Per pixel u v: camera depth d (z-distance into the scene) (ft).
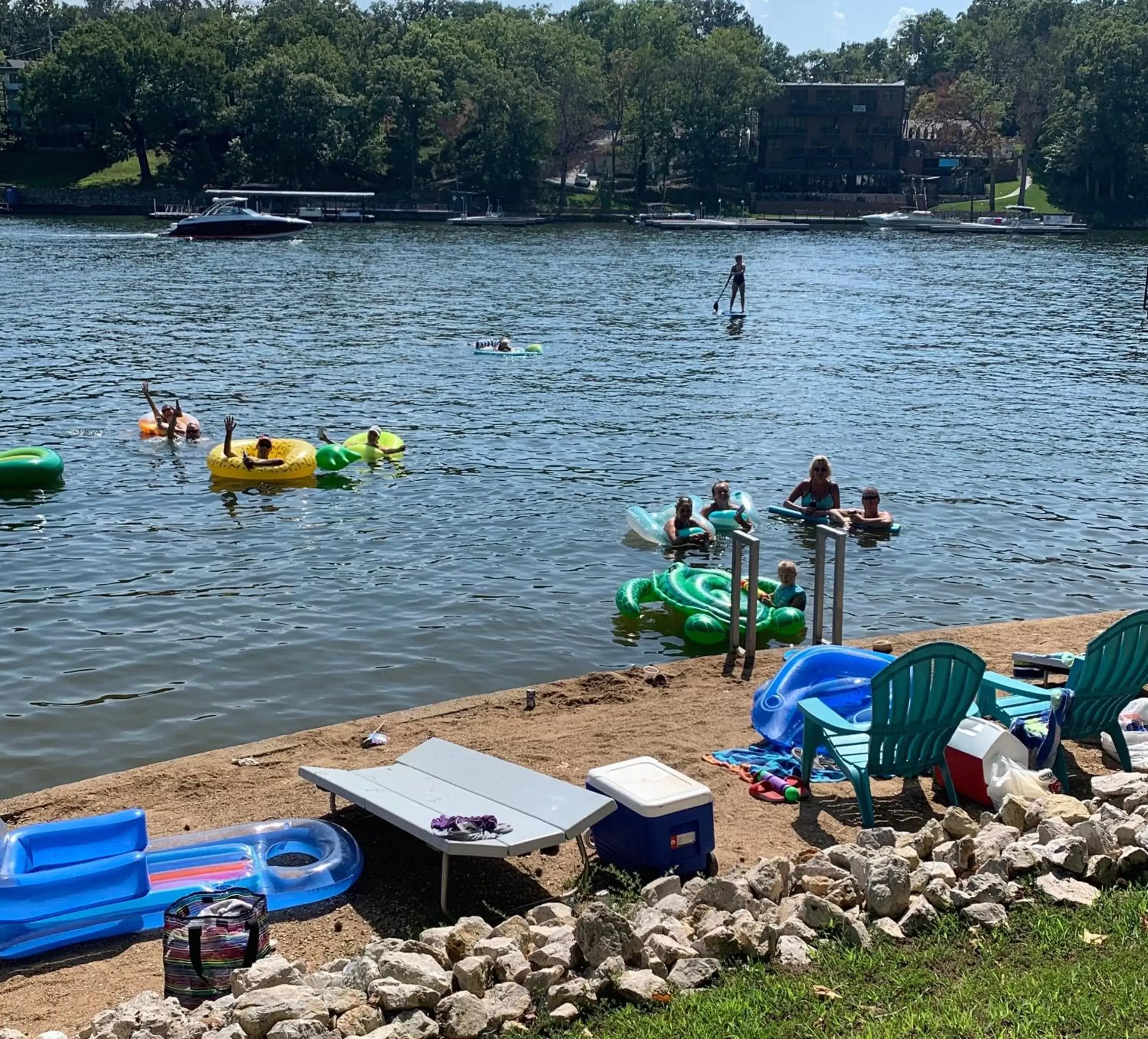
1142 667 27.73
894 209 426.51
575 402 88.99
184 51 364.58
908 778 28.19
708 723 31.78
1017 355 118.11
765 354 115.24
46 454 63.82
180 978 19.49
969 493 64.80
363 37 431.84
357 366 103.55
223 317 136.36
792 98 433.89
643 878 23.39
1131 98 393.09
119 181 380.58
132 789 27.86
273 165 374.22
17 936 21.36
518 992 18.35
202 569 50.24
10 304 144.46
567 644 42.73
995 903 20.67
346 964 19.48
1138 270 230.48
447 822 22.12
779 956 19.44
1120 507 62.34
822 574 37.32
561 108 399.03
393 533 55.72
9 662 40.32
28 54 539.70
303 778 25.59
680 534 54.60
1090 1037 16.74
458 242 279.49
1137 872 22.06
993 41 490.08
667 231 344.08
